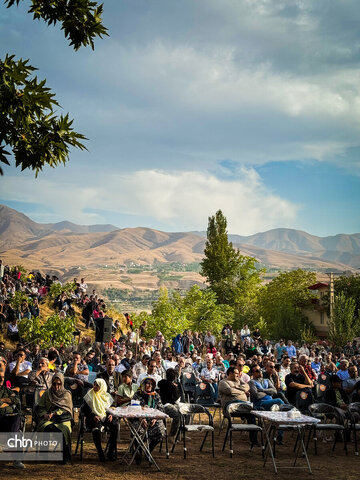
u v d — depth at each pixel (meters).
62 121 7.27
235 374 12.07
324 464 10.12
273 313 64.50
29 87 6.87
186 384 14.61
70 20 8.16
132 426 9.74
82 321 35.91
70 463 9.56
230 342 35.59
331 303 53.28
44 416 9.65
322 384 13.30
